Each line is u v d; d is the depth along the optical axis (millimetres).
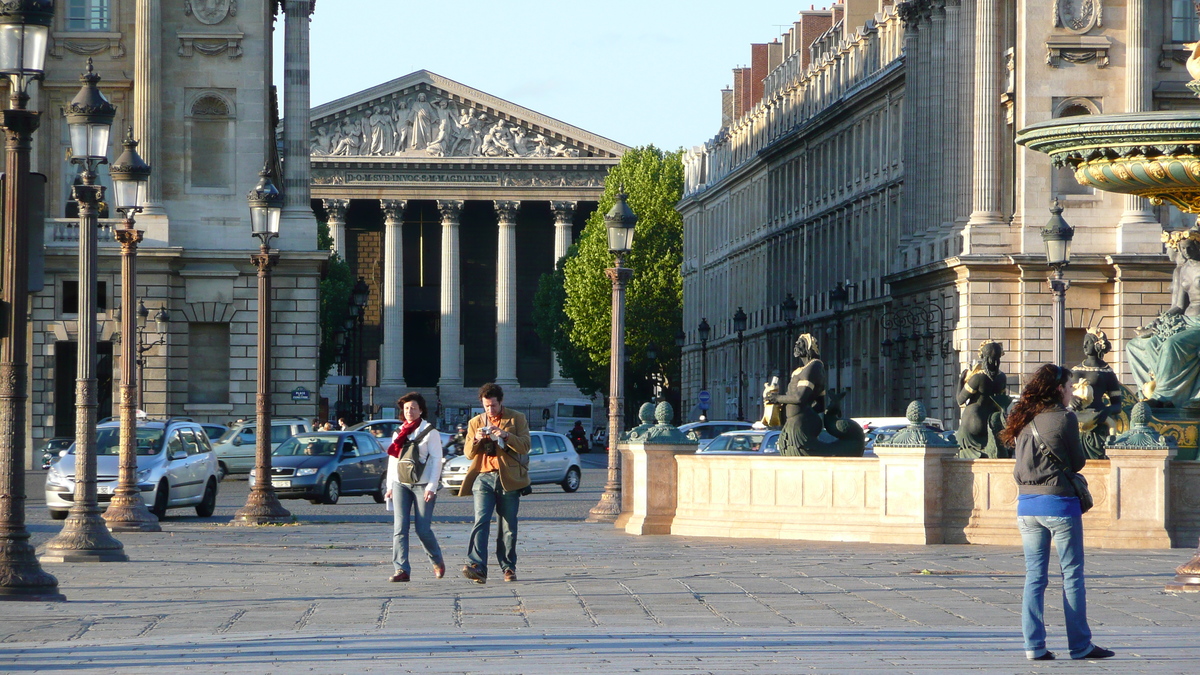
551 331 198500
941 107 115250
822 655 19000
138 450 54062
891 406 122438
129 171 44750
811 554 34469
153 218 100000
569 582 28891
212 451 57844
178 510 62031
